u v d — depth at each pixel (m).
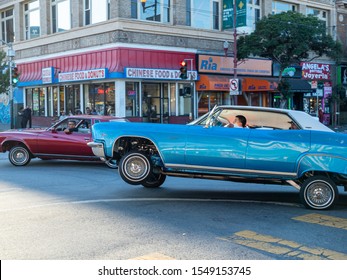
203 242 5.68
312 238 5.96
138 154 8.44
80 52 28.17
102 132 8.51
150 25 26.77
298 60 28.86
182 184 10.52
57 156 13.61
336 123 38.25
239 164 7.92
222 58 30.28
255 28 30.11
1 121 37.44
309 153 7.68
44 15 31.75
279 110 8.36
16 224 6.50
